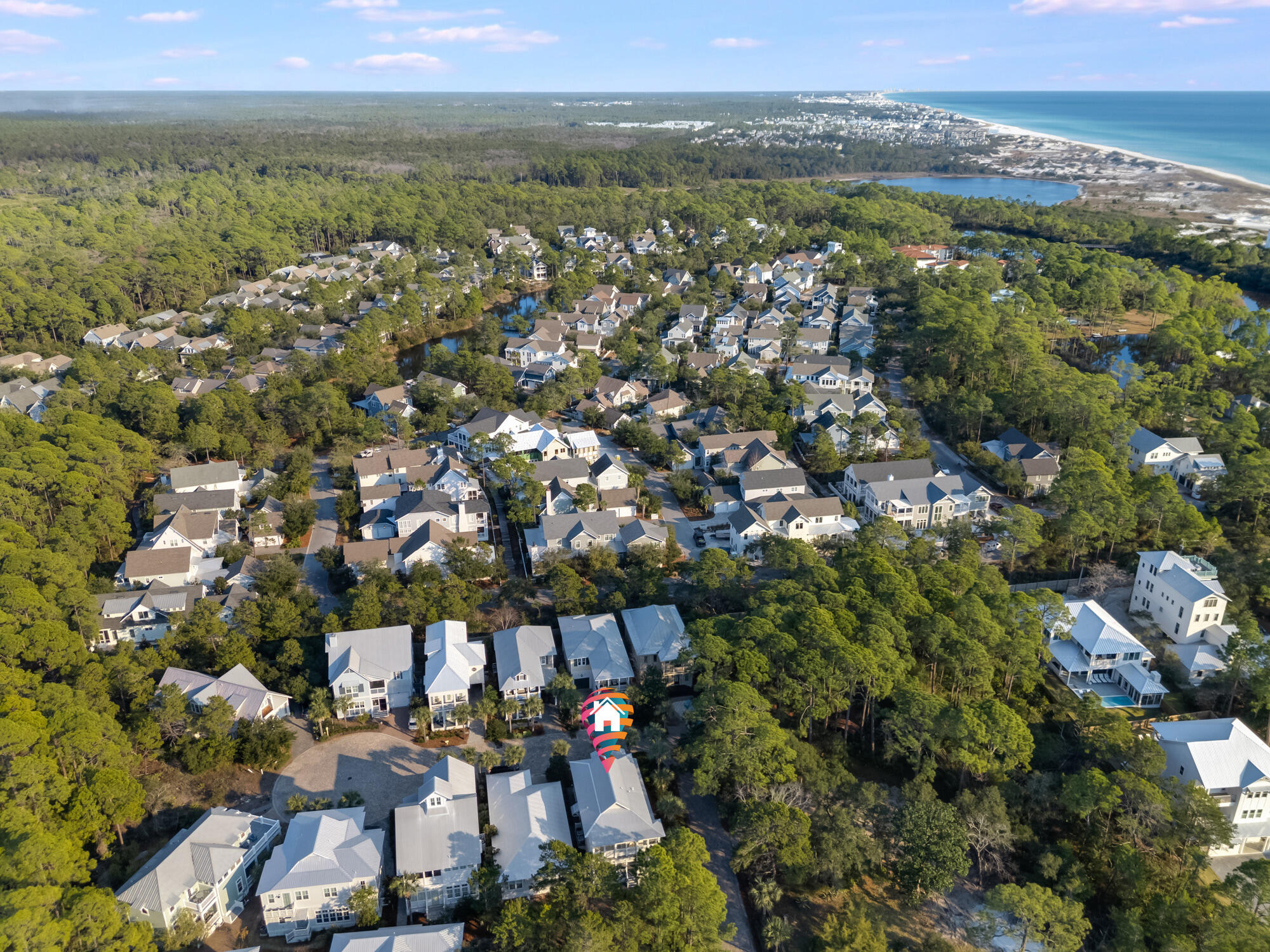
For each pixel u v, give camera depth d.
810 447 148.75
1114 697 89.88
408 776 80.19
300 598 101.00
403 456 137.00
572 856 64.75
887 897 68.25
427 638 93.69
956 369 175.50
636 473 134.38
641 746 79.62
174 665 90.31
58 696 76.69
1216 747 74.19
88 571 109.12
